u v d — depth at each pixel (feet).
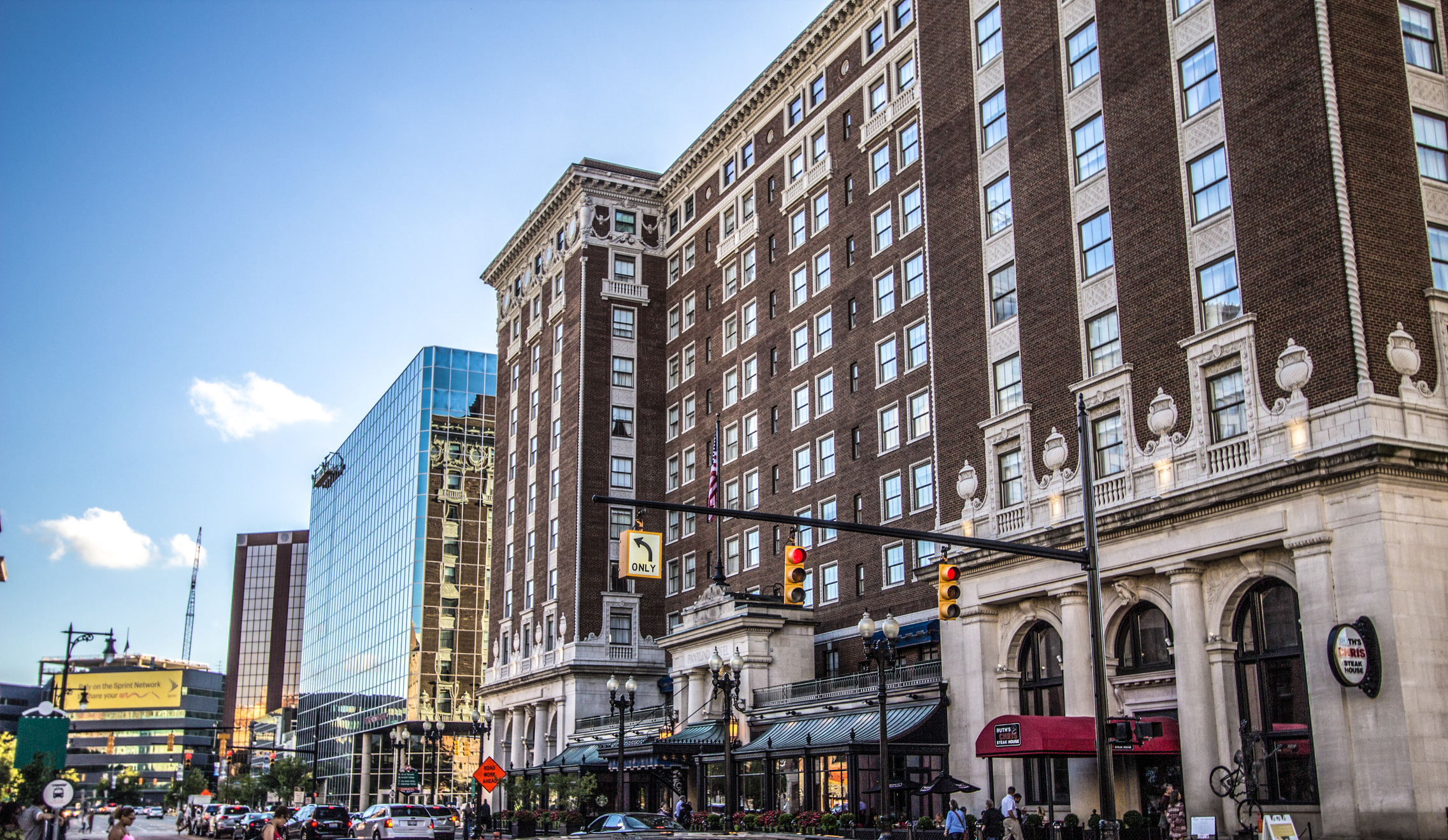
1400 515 110.83
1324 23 123.34
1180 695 126.62
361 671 485.97
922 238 212.02
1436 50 130.11
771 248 263.08
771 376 255.91
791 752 179.32
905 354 213.05
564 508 304.09
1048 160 157.89
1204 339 130.31
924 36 186.09
